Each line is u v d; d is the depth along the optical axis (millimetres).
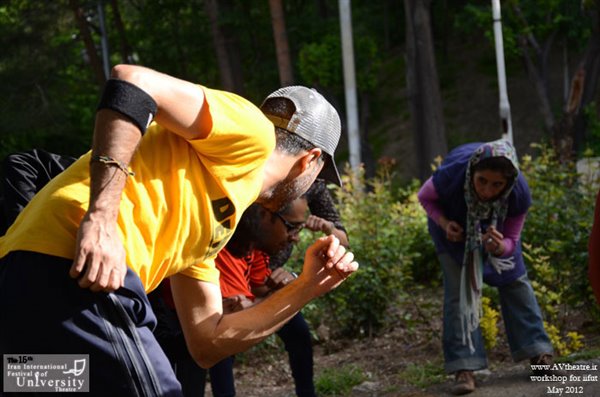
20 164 3119
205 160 2496
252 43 24453
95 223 2201
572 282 6281
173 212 2453
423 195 5324
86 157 2471
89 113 25672
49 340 2283
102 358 2312
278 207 2922
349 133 14977
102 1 24156
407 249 7699
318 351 6781
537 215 7074
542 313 6309
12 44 21344
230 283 4016
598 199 3436
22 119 20984
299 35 23953
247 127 2465
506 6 20422
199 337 2791
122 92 2236
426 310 7234
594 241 3396
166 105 2322
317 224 5066
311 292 2879
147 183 2426
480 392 5066
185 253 2559
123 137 2229
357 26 25562
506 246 5145
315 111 2830
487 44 33469
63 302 2291
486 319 5766
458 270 5250
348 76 14906
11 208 3006
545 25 20922
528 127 28984
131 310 2379
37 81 21359
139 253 2404
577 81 18375
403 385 5480
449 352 5145
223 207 2549
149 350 2424
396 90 33031
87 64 27141
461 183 5145
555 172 7918
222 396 4484
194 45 25062
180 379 3777
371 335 6836
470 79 32406
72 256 2318
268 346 6590
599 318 6148
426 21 19422
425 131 19438
